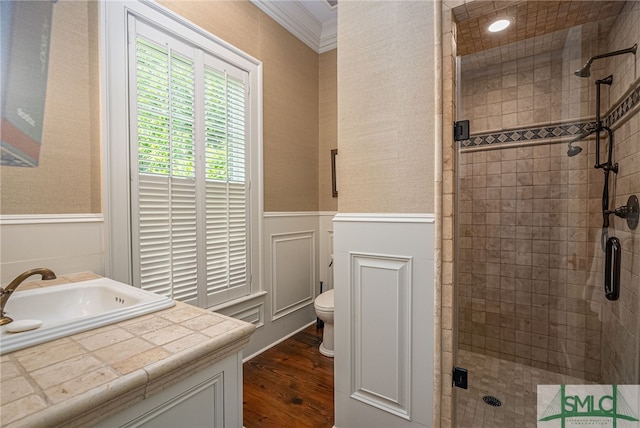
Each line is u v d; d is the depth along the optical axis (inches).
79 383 23.0
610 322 63.4
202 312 39.3
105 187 59.9
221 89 83.7
